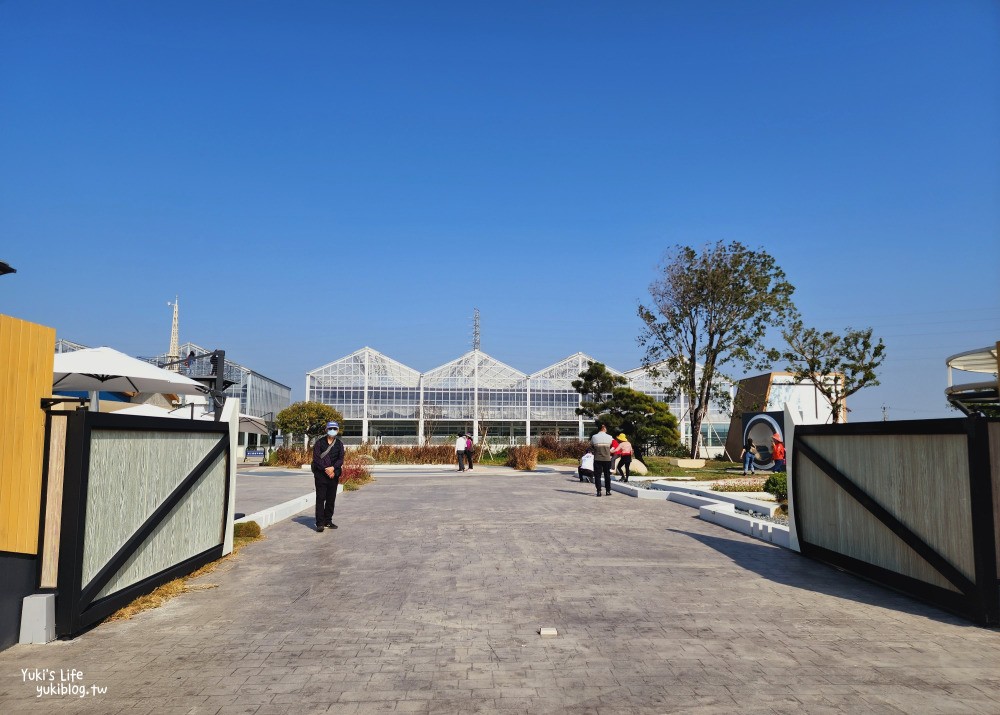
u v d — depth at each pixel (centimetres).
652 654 525
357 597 703
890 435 741
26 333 548
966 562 630
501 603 679
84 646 541
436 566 862
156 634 574
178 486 773
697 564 880
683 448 3975
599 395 3953
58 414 569
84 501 570
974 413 622
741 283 3544
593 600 691
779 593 725
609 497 1805
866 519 795
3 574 530
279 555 937
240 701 433
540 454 4062
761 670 489
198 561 834
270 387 6962
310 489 2025
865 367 3394
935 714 414
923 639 564
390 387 5594
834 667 496
